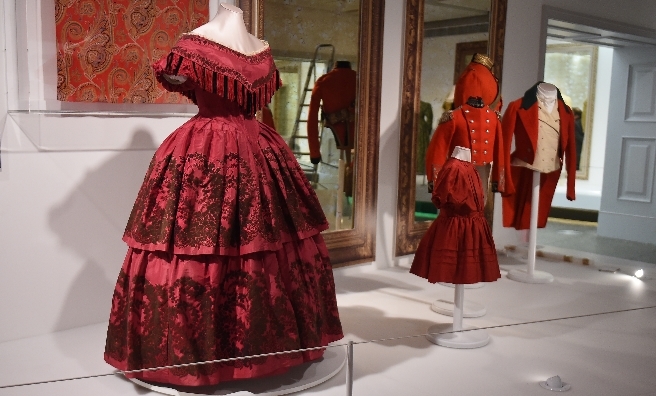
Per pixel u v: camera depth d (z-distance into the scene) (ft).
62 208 8.68
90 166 8.89
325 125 11.84
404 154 13.00
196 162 6.68
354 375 5.12
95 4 8.68
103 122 8.95
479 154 11.23
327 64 11.69
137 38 9.16
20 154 8.21
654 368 5.53
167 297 6.45
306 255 7.14
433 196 8.64
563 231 19.24
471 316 9.93
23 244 8.36
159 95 9.53
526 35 15.16
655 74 17.51
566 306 10.79
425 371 5.17
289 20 11.09
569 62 22.61
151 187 6.77
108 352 6.94
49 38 8.30
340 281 11.92
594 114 22.34
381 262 13.08
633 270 13.55
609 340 5.90
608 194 18.49
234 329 6.56
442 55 13.57
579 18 15.79
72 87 8.60
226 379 5.67
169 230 6.46
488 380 5.13
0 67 7.91
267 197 6.84
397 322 9.59
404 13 12.62
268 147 7.23
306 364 5.97
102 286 9.23
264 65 7.33
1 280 8.20
